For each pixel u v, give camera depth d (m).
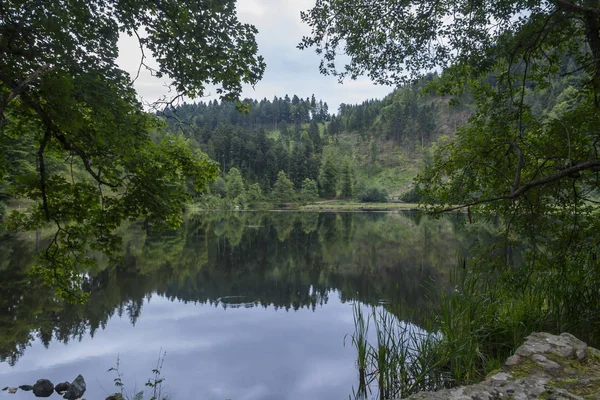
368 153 138.38
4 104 3.29
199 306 12.50
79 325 10.21
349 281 16.19
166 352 8.45
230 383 6.79
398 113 144.38
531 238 5.91
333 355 8.13
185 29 4.49
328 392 6.15
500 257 6.09
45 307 11.58
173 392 6.52
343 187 102.69
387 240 30.06
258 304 12.79
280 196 92.19
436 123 138.62
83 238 5.35
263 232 37.44
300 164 106.31
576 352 2.87
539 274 5.96
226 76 5.03
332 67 5.88
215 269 18.86
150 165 5.30
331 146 140.50
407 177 119.06
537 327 5.42
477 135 6.30
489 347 5.48
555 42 5.07
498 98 5.67
